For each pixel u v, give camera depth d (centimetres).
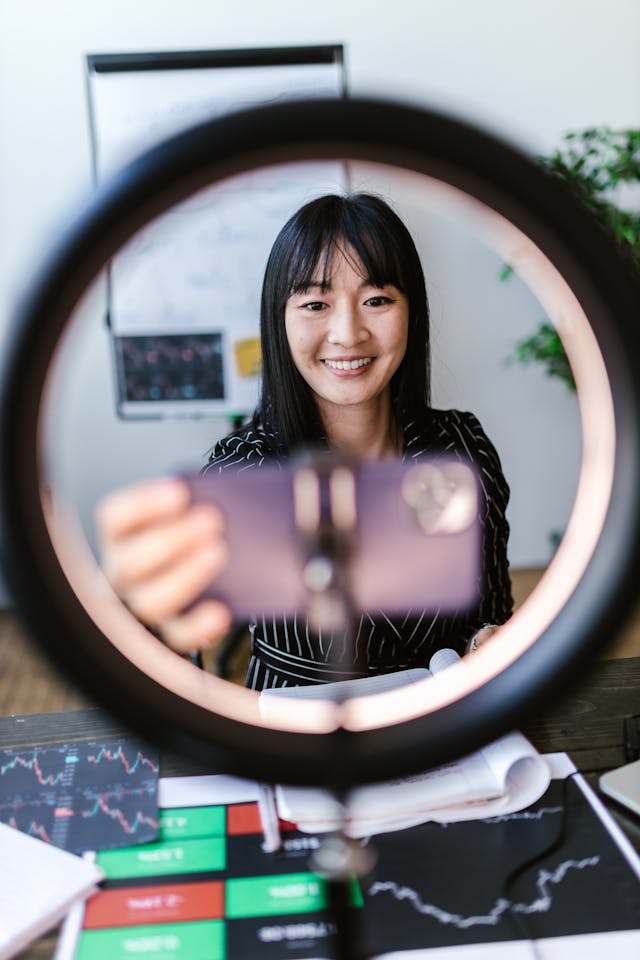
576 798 74
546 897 63
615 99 271
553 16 264
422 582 28
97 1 255
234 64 261
